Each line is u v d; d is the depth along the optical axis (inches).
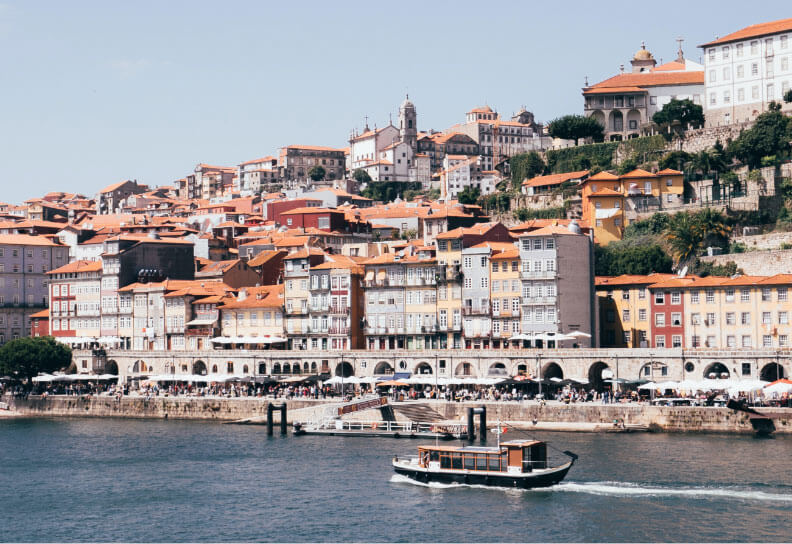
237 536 5329.7
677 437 7381.9
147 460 7249.0
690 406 7588.6
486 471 6112.2
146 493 6250.0
